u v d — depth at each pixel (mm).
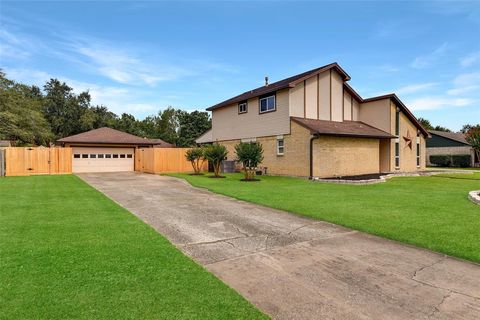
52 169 22266
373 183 15148
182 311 3080
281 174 19156
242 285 3811
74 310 3059
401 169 22141
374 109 21875
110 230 6141
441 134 38562
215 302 3285
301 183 15016
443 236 5797
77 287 3568
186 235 6012
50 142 41375
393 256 4855
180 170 23062
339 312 3182
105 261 4414
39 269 4086
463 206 8844
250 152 16312
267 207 8852
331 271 4270
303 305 3320
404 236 5848
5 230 6059
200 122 52281
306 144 17375
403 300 3445
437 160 35438
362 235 6027
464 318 3074
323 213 7902
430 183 15281
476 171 24047
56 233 5871
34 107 42438
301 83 19047
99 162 25031
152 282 3744
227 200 10102
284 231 6324
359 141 19469
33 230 6078
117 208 8523
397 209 8414
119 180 17156
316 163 17094
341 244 5469
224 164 22188
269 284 3846
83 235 5750
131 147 26328
